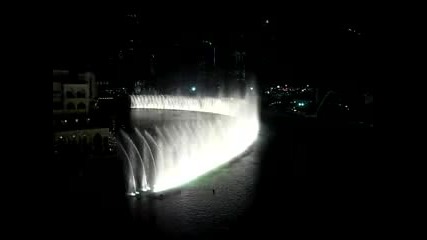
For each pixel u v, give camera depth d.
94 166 33.62
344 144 48.25
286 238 21.83
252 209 26.52
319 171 36.75
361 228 22.53
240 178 35.06
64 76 55.16
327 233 22.19
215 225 23.77
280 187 31.98
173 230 22.59
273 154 46.03
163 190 30.92
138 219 24.27
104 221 23.23
